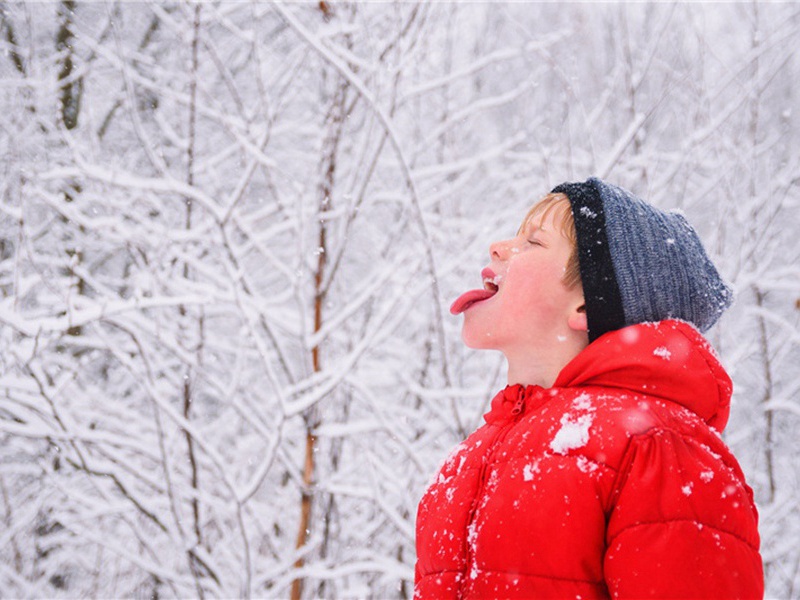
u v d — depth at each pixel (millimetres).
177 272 4148
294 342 4410
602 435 1105
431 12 3936
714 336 4023
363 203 3904
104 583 4395
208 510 4090
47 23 4523
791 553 4156
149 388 3092
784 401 4035
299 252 3336
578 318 1282
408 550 4090
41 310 3543
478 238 4289
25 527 4395
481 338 1344
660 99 3459
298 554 3359
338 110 3594
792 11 4484
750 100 4375
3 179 3842
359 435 4043
